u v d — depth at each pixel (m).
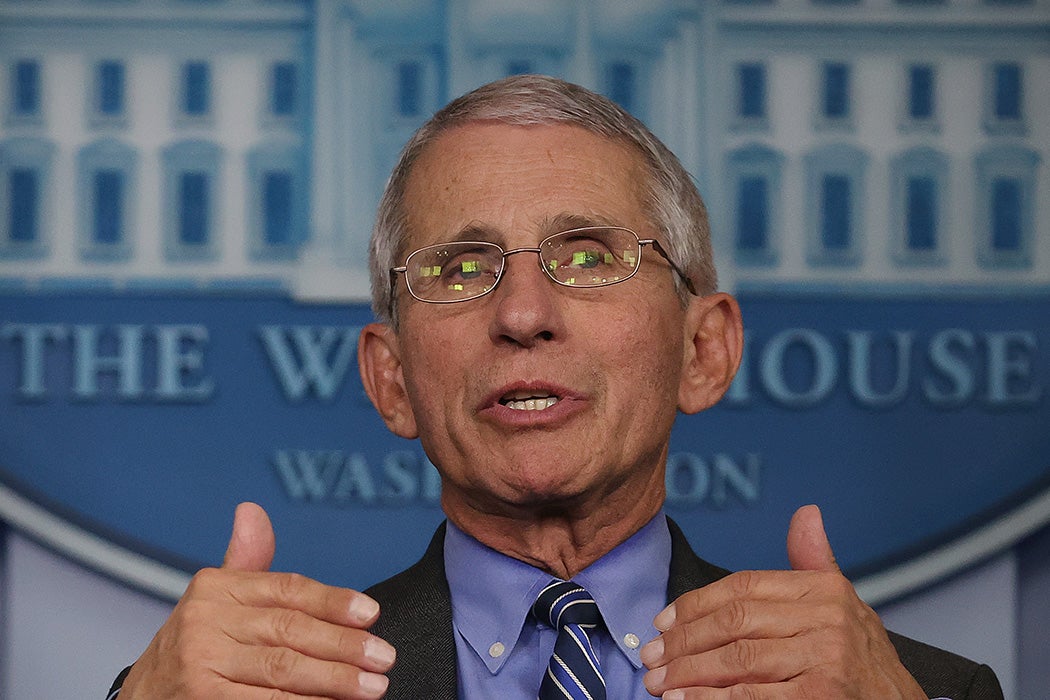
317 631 3.08
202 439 6.94
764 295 7.00
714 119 7.11
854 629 3.07
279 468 6.92
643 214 3.63
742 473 6.86
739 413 6.90
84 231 7.06
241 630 3.10
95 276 7.04
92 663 6.77
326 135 7.13
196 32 7.20
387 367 3.94
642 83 7.14
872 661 3.08
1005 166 7.08
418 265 3.56
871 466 6.89
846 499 6.86
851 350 6.96
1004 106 7.12
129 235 7.07
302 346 7.00
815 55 7.16
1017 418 6.92
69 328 7.00
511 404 3.45
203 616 3.13
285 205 7.09
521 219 3.50
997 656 6.78
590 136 3.64
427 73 7.14
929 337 6.98
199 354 7.00
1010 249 7.04
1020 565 6.82
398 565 6.88
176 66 7.18
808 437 6.89
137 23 7.20
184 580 6.85
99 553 6.84
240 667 3.05
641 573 3.66
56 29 7.18
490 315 3.45
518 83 3.72
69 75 7.16
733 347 3.91
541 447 3.38
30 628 6.77
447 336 3.48
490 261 3.51
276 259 7.06
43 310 7.01
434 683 3.53
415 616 3.66
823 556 3.28
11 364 6.97
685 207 3.78
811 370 6.95
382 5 7.18
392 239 3.79
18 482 6.88
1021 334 6.98
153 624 6.83
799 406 6.91
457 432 3.46
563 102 3.67
